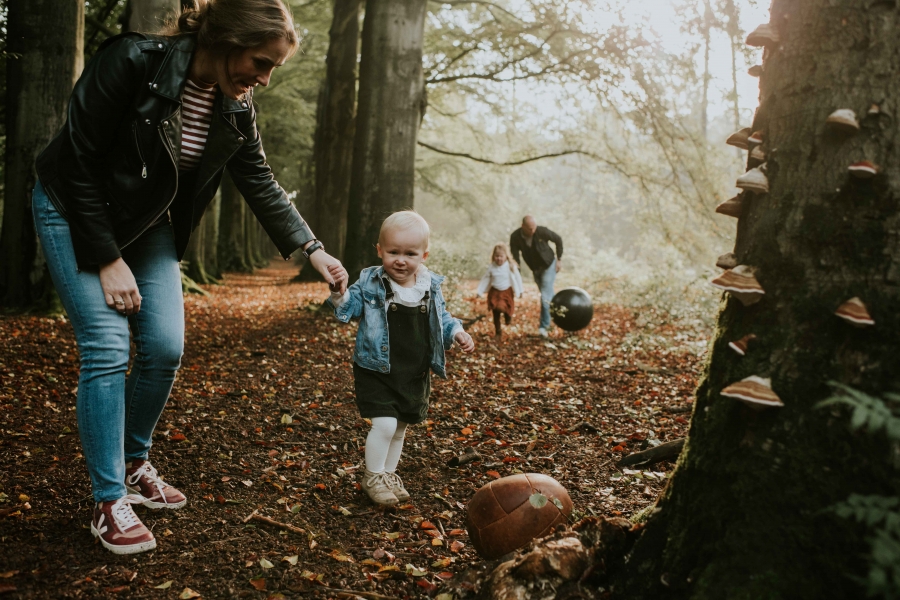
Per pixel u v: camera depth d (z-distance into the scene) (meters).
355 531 2.94
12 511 2.90
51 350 6.94
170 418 4.70
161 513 2.95
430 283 3.37
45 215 2.44
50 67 9.34
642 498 3.29
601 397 5.97
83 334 2.52
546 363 7.92
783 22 2.00
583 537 2.22
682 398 5.87
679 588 1.89
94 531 2.59
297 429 4.59
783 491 1.74
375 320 3.21
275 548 2.70
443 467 3.89
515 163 17.39
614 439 4.50
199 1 2.54
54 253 2.46
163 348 2.76
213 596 2.30
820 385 1.77
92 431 2.55
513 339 9.91
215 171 2.73
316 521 3.03
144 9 9.22
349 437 4.42
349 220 11.25
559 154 16.36
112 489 2.59
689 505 1.98
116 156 2.42
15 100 9.35
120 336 2.55
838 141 1.83
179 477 3.48
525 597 2.07
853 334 1.75
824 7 1.89
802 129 1.90
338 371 6.85
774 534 1.72
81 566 2.45
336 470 3.75
